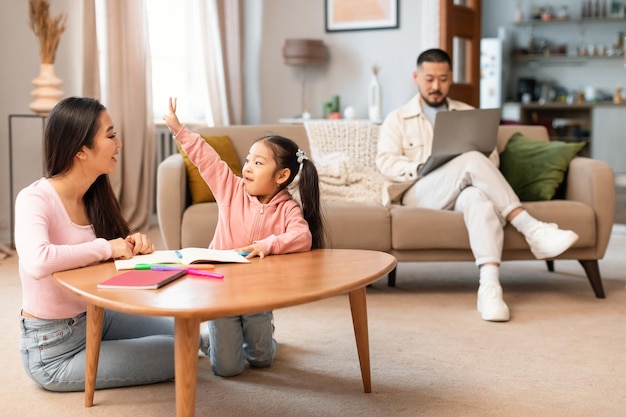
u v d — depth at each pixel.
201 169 2.00
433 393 1.89
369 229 2.94
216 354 1.98
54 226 1.77
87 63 4.67
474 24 5.36
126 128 4.91
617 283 3.33
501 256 2.98
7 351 2.28
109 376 1.88
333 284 1.46
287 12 6.20
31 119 4.63
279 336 2.45
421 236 2.92
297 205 2.00
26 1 4.55
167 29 5.66
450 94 5.08
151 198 5.14
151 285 1.42
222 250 1.84
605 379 2.00
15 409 1.78
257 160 1.92
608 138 8.42
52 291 1.82
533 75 8.88
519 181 3.28
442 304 2.91
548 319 2.67
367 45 6.07
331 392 1.89
